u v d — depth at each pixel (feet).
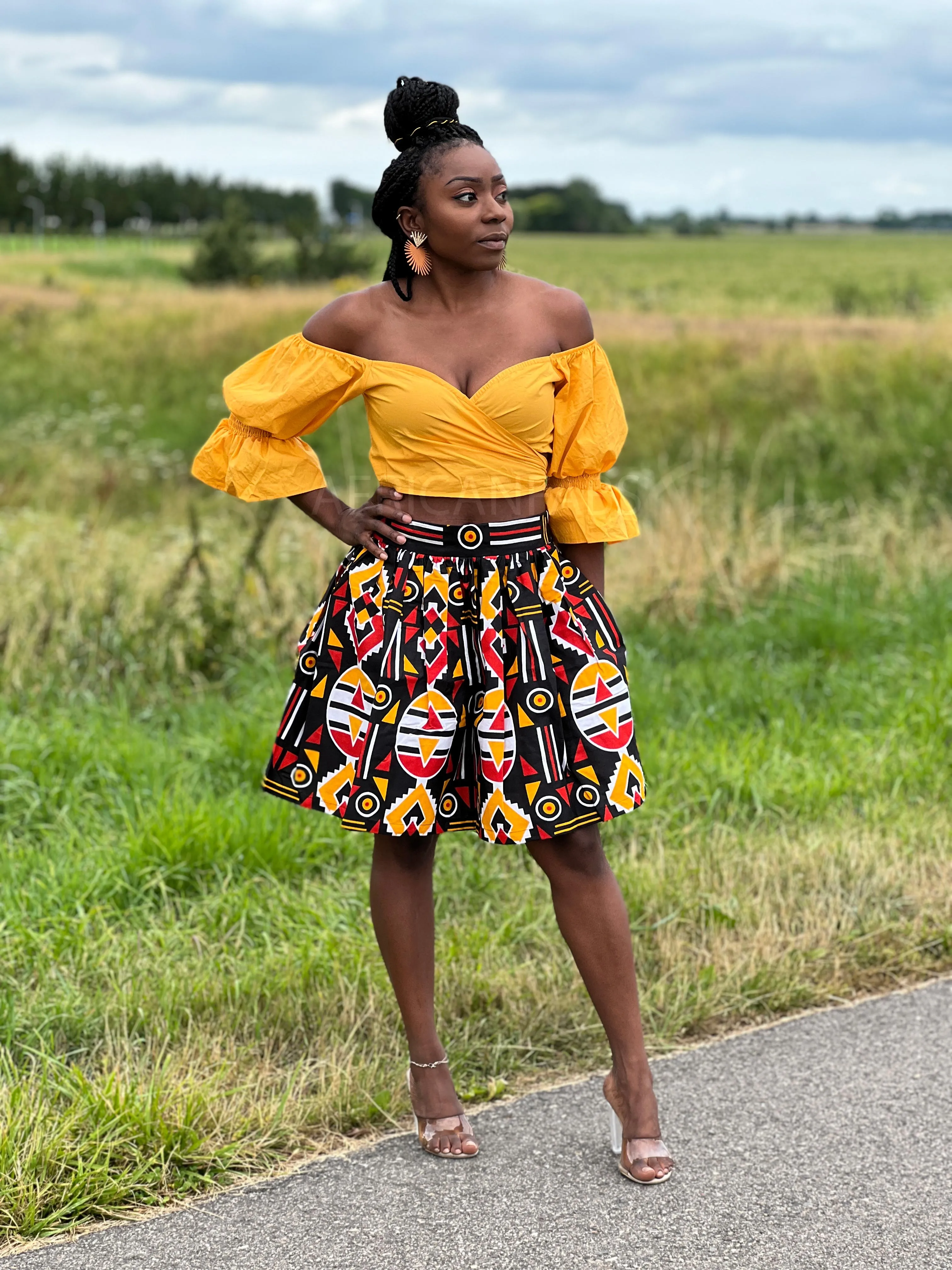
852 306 81.30
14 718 16.12
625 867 12.47
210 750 15.23
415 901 8.82
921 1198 8.13
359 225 144.05
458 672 8.40
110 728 16.28
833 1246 7.69
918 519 27.17
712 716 16.74
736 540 23.76
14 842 13.26
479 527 8.36
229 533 26.45
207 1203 8.13
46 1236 7.77
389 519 8.49
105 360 55.42
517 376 8.32
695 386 45.47
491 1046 9.89
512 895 12.19
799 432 37.83
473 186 8.11
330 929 11.34
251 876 12.53
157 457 35.45
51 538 23.67
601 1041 10.00
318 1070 9.50
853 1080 9.46
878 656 19.06
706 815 13.98
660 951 11.12
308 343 8.58
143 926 11.69
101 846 12.76
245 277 100.99
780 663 19.57
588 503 8.85
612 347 53.67
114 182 360.07
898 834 13.23
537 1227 7.91
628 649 19.79
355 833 13.29
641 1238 7.79
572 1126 9.01
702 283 152.15
